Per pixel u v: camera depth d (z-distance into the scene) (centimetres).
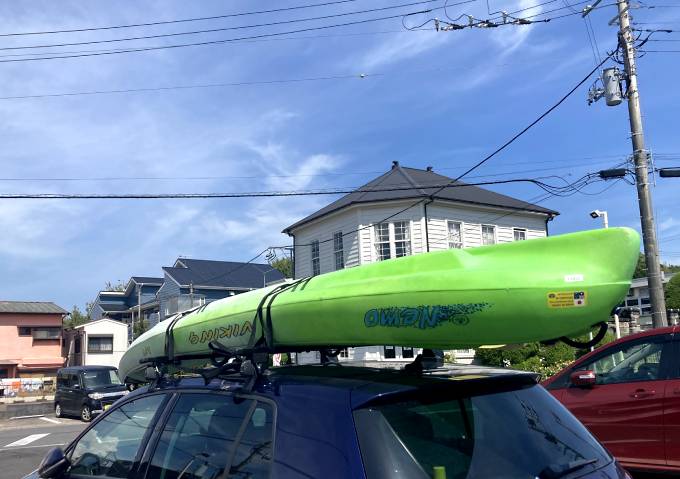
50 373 4072
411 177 2508
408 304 263
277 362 736
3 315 4025
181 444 313
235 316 343
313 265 2616
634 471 611
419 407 256
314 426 250
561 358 1777
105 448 364
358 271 304
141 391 371
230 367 316
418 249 2278
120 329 4328
